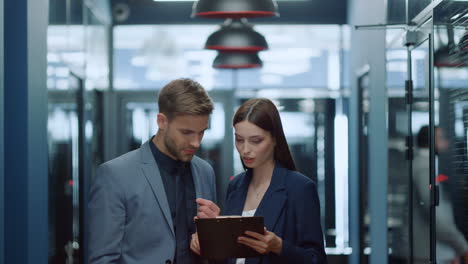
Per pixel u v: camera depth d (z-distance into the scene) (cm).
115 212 257
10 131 461
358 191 803
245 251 235
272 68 957
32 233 472
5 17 459
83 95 718
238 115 255
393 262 562
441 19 378
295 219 257
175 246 259
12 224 461
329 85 956
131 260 256
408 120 495
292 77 957
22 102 460
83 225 707
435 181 385
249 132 252
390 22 550
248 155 254
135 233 258
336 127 951
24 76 460
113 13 945
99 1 850
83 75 719
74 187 666
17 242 460
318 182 947
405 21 493
